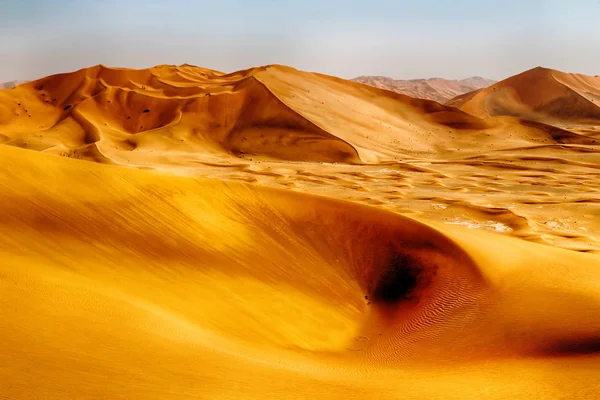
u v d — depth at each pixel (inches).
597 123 5472.4
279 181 2005.4
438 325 555.5
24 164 664.4
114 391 260.2
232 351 396.2
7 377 253.0
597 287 578.2
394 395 318.0
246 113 3422.7
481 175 2166.6
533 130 3799.2
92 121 3336.6
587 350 423.8
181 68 4333.2
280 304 602.2
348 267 757.9
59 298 390.3
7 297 363.6
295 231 808.9
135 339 350.6
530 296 569.3
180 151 3026.6
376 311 661.3
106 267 536.7
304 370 390.3
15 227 547.8
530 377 361.7
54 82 3846.0
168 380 291.3
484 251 729.0
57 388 252.1
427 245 757.9
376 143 3243.1
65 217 605.0
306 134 3149.6
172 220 705.0
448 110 4023.1
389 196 1670.8
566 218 1350.9
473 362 438.9
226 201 815.1
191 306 509.0
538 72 6427.2
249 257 700.7
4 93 3595.0
